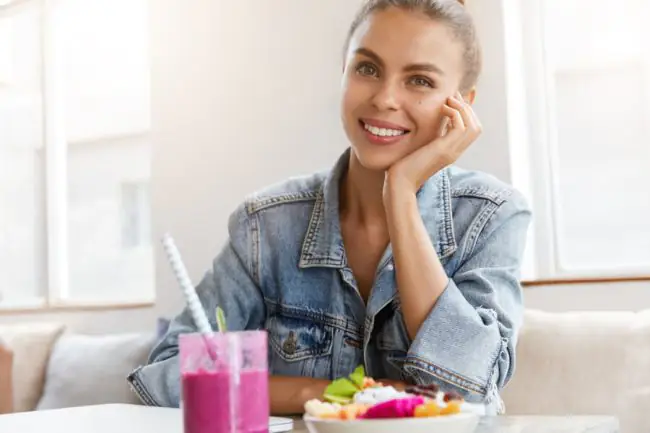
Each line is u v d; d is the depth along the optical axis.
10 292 4.76
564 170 3.17
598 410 2.29
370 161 1.63
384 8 1.63
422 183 1.62
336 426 1.01
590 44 3.15
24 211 4.74
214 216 3.97
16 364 3.85
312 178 1.83
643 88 3.07
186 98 4.07
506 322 1.57
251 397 0.97
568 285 2.89
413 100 1.62
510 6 3.18
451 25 1.64
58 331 4.03
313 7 3.68
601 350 2.34
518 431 1.14
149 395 1.62
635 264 3.03
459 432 1.04
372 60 1.63
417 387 1.18
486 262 1.67
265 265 1.78
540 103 3.21
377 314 1.66
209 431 0.95
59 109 4.70
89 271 4.60
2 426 1.32
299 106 3.72
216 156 3.97
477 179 1.76
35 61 4.77
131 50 4.52
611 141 3.12
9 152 4.80
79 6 4.67
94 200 4.60
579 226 3.14
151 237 4.15
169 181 4.11
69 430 1.23
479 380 1.46
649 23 3.06
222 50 3.97
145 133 4.46
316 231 1.73
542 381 2.37
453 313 1.50
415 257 1.55
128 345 3.62
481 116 3.14
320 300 1.72
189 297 1.01
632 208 3.07
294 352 1.72
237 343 0.96
